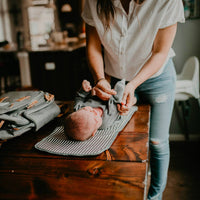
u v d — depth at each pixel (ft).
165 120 3.55
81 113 2.14
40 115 2.52
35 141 2.31
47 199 1.36
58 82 9.57
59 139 2.26
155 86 3.36
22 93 2.90
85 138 2.12
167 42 2.87
